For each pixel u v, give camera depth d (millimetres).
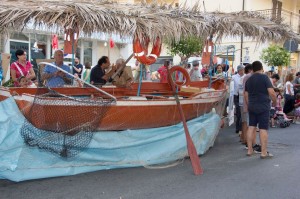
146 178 5793
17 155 5309
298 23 25797
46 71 7355
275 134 10055
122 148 6258
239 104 8531
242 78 8484
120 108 6219
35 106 5426
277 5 25281
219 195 5059
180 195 5051
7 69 10047
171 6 7328
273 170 6320
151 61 6613
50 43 16047
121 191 5184
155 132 6664
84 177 5758
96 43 18422
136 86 8672
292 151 7855
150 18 6238
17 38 14453
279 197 5012
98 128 6078
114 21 5812
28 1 6074
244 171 6242
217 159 7074
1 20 5297
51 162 5660
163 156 6605
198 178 5832
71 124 5688
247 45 21422
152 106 6582
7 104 5469
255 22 7770
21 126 5398
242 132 8477
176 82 9812
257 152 7633
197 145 7074
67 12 5527
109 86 7984
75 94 7477
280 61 18406
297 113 12344
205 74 14578
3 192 5055
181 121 7258
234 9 22812
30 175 5457
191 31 6574
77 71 10180
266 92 7062
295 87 13695
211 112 7793
